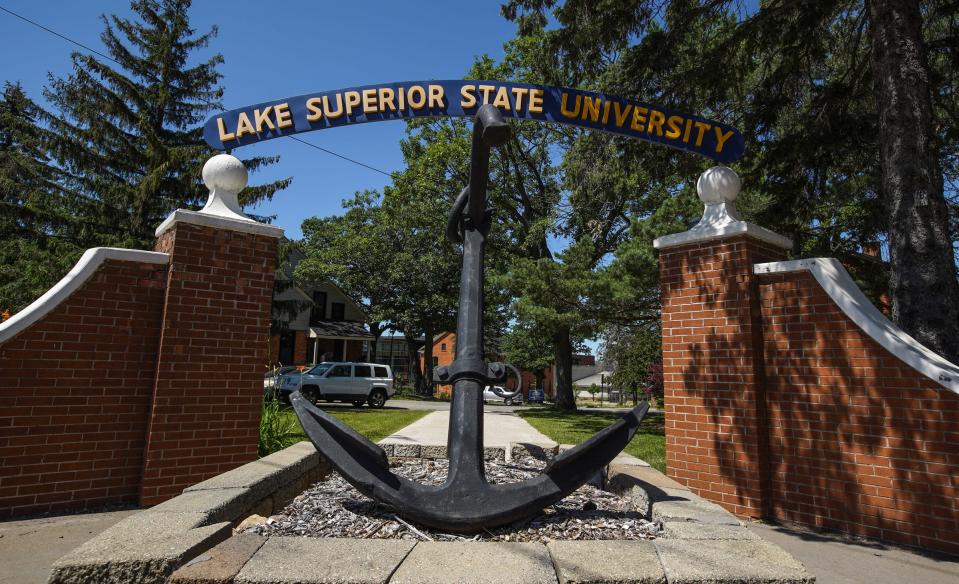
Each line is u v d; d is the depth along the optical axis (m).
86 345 4.43
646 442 10.00
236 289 4.96
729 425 4.89
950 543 3.72
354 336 34.00
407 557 2.22
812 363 4.58
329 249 32.22
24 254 15.72
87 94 16.56
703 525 2.75
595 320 11.58
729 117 8.84
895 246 5.78
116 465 4.46
